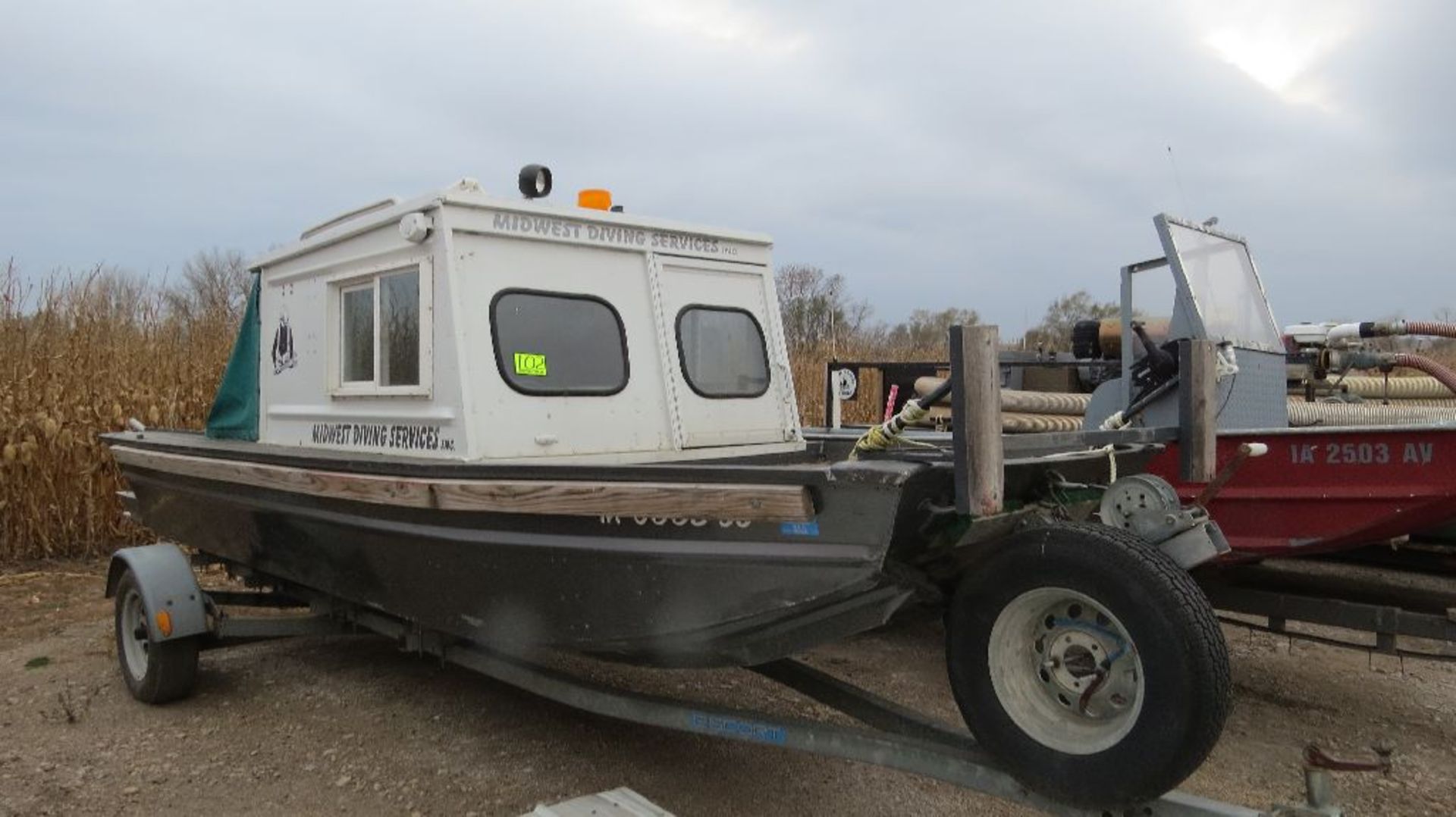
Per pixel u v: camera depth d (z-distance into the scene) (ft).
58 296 32.22
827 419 27.09
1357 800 13.44
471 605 12.93
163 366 33.96
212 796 13.38
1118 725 8.64
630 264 15.28
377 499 13.16
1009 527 10.14
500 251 13.73
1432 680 18.52
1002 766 9.36
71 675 18.80
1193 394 12.27
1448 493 14.87
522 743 15.14
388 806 13.03
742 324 16.88
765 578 9.90
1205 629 8.18
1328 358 22.80
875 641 20.77
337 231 15.71
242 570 19.89
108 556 30.40
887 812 12.78
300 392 16.99
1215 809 8.33
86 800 13.24
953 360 9.01
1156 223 19.81
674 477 10.16
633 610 11.03
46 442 29.35
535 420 13.61
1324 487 16.15
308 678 18.54
